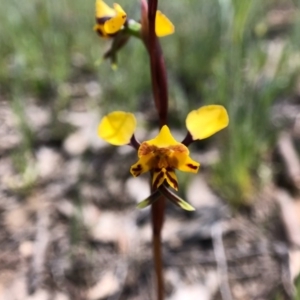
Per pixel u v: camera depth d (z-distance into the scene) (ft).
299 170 0.40
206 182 0.40
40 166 0.43
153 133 0.46
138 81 0.49
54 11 0.60
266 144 0.42
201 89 0.49
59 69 0.52
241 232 0.37
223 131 0.42
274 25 0.64
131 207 0.39
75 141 0.45
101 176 0.41
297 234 0.36
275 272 0.34
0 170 0.42
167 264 0.35
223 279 0.34
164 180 0.20
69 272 0.34
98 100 0.50
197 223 0.37
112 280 0.34
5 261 0.35
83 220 0.36
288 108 0.48
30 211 0.39
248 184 0.39
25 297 0.33
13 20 0.56
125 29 0.22
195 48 0.51
